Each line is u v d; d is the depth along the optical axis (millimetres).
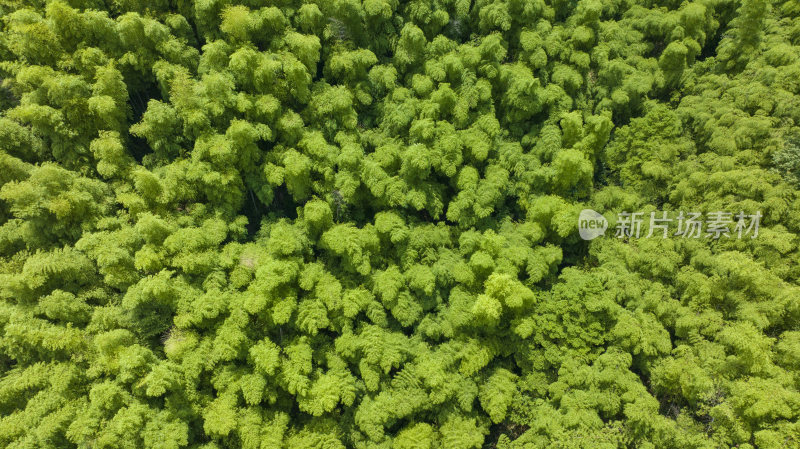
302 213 34406
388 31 37219
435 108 34375
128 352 27594
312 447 29062
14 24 30656
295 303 30703
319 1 35281
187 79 32156
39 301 28734
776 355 28656
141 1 33938
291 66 32531
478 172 36062
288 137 33938
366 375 30328
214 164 32062
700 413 28328
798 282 30391
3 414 28438
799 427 25328
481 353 30891
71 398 27859
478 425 31266
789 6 42500
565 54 39000
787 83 37125
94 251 29453
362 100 36000
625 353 30156
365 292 32344
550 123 36906
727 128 36562
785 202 31594
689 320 30500
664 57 41344
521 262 31812
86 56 31359
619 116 41656
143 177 30141
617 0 44719
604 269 33656
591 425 28125
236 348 29656
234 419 28375
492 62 36531
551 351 31406
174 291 29609
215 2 33094
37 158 32531
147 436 26328
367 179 33094
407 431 29844
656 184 37500
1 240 30547
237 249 31828
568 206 34469
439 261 33000
